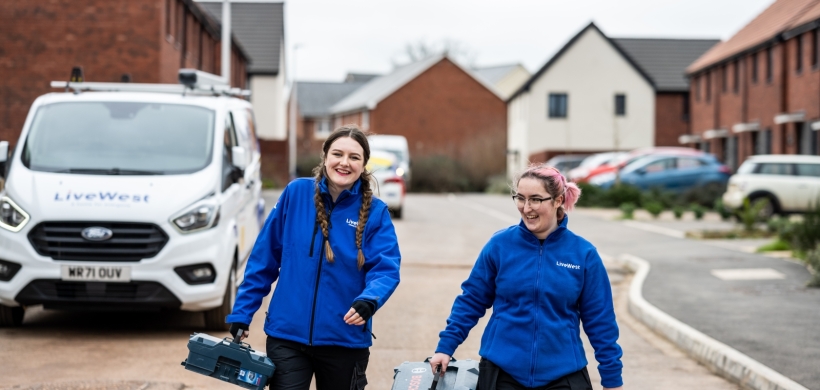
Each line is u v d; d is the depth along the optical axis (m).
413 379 4.41
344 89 102.56
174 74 26.61
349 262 4.55
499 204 33.91
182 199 8.93
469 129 65.50
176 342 8.73
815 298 11.48
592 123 54.59
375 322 10.12
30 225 8.65
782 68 33.75
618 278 14.43
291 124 44.88
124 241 8.66
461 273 14.45
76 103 9.98
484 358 4.43
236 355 4.28
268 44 54.88
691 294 11.88
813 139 31.30
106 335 9.02
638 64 55.16
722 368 8.02
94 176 9.09
